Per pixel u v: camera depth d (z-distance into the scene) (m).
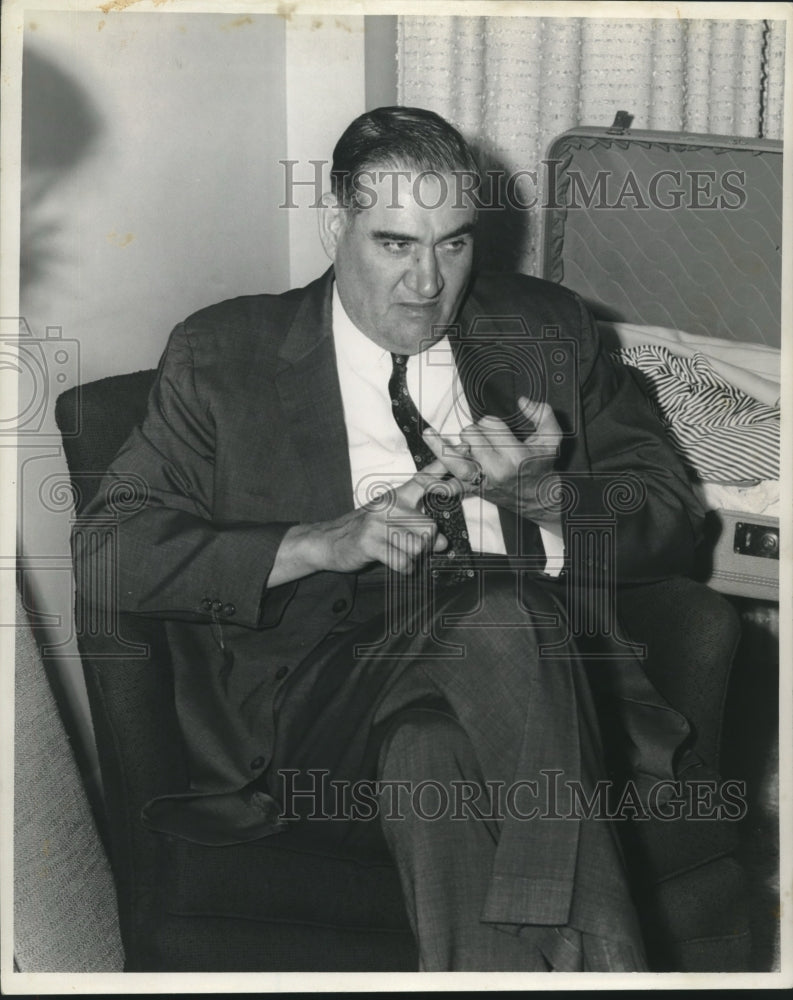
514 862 1.19
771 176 1.83
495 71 1.92
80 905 1.47
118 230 1.62
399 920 1.28
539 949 1.21
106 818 1.62
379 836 1.28
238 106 1.77
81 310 1.59
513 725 1.21
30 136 1.53
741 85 1.97
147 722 1.37
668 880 1.30
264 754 1.35
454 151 1.38
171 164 1.69
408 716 1.24
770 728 1.87
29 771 1.44
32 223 1.54
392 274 1.39
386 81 1.94
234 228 1.79
